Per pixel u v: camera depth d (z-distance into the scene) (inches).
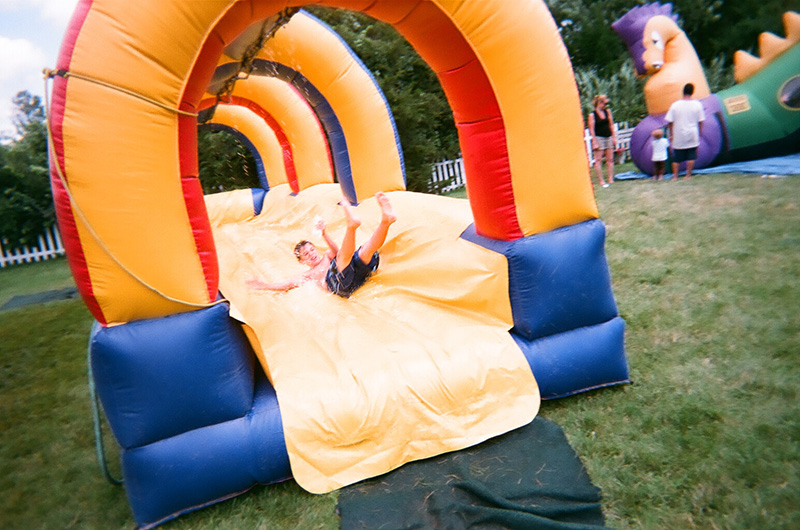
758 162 368.5
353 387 112.8
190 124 106.1
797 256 185.5
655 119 401.7
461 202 180.7
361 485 104.7
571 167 125.1
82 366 189.5
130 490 103.6
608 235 244.2
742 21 766.5
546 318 124.6
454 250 148.3
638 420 112.7
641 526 86.3
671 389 122.2
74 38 93.7
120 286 100.9
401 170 255.4
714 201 276.2
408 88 483.2
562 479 98.0
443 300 143.4
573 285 124.6
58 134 94.2
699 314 155.2
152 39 95.7
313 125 338.0
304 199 327.0
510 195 126.0
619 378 127.2
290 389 112.1
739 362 128.3
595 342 124.9
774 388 116.4
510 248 126.7
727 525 84.0
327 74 236.1
